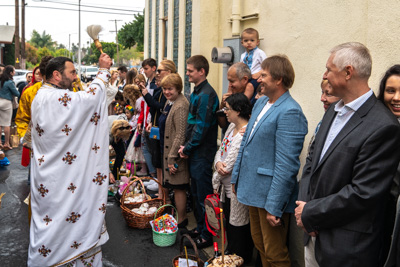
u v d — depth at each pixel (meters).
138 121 5.98
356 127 2.03
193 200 4.96
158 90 5.09
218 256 3.47
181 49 6.61
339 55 2.05
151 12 9.08
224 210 3.69
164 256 3.90
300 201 2.26
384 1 2.60
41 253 2.94
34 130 2.99
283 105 2.87
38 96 2.94
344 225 2.04
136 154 6.13
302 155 3.51
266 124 2.90
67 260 2.98
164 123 4.52
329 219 2.05
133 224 4.50
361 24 2.89
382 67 2.64
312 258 2.36
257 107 3.15
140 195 4.76
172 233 4.08
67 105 2.90
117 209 5.15
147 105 5.46
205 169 4.07
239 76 3.72
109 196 5.60
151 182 5.55
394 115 2.03
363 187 1.93
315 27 3.38
